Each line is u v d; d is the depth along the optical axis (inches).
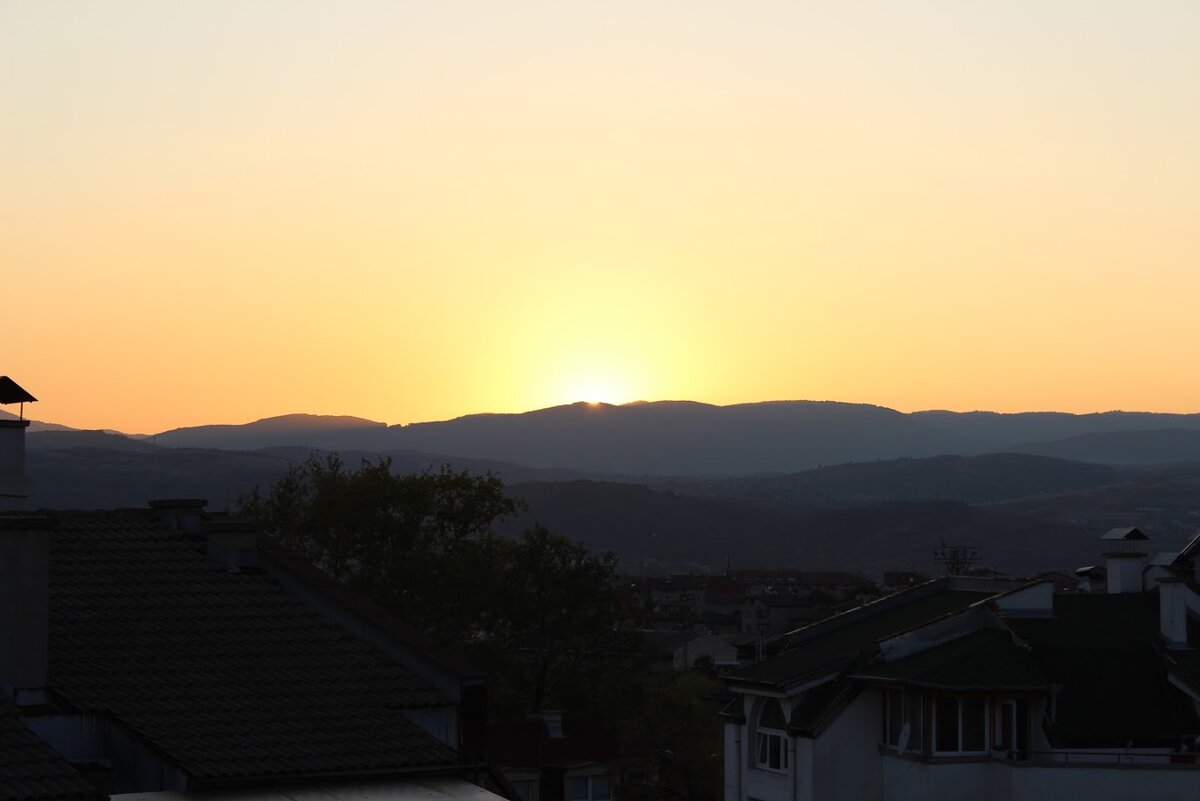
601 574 3009.4
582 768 1766.7
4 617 760.3
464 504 2903.5
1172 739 1562.5
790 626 6136.8
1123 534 1939.0
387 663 915.4
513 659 2938.0
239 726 789.9
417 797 749.9
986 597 1769.2
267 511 2856.8
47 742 758.5
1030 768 1498.5
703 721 3253.0
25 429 882.8
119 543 1028.5
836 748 1574.8
